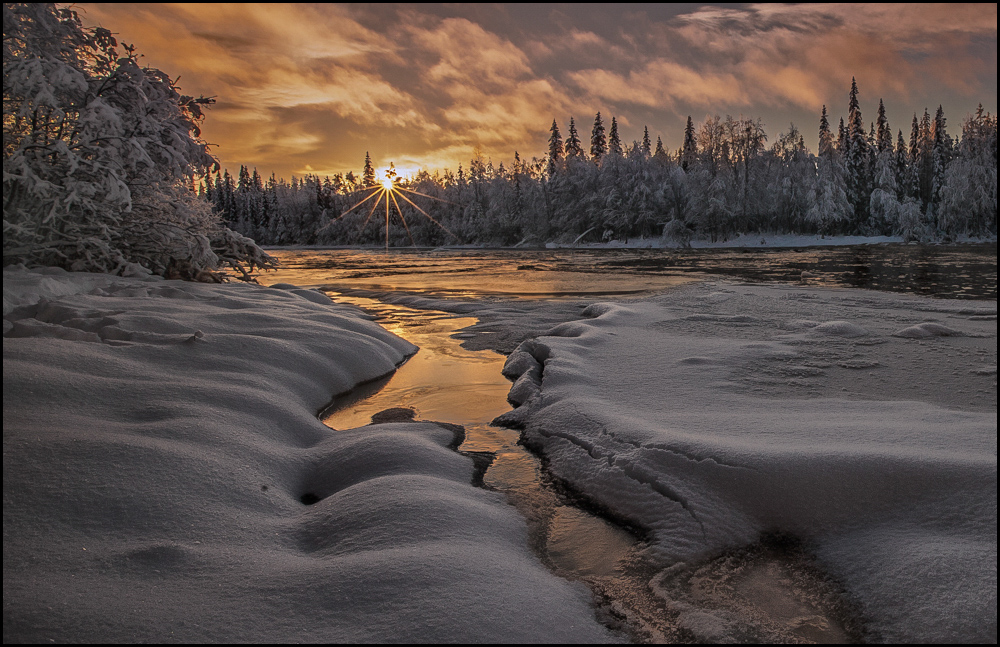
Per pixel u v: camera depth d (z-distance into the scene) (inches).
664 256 1562.5
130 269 440.8
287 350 269.4
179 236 482.6
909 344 329.1
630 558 126.2
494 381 288.0
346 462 169.6
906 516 126.0
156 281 442.6
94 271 431.5
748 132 2267.5
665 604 109.0
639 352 307.1
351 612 93.0
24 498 116.6
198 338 248.4
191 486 133.9
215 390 197.5
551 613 99.0
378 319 494.0
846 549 120.6
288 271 1151.6
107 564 101.9
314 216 4060.0
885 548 117.3
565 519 146.1
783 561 121.1
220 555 109.4
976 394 227.9
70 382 175.5
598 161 2753.4
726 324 404.2
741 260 1299.2
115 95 428.1
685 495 142.6
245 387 211.9
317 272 1113.4
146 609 90.2
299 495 155.5
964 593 99.1
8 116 372.2
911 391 234.1
